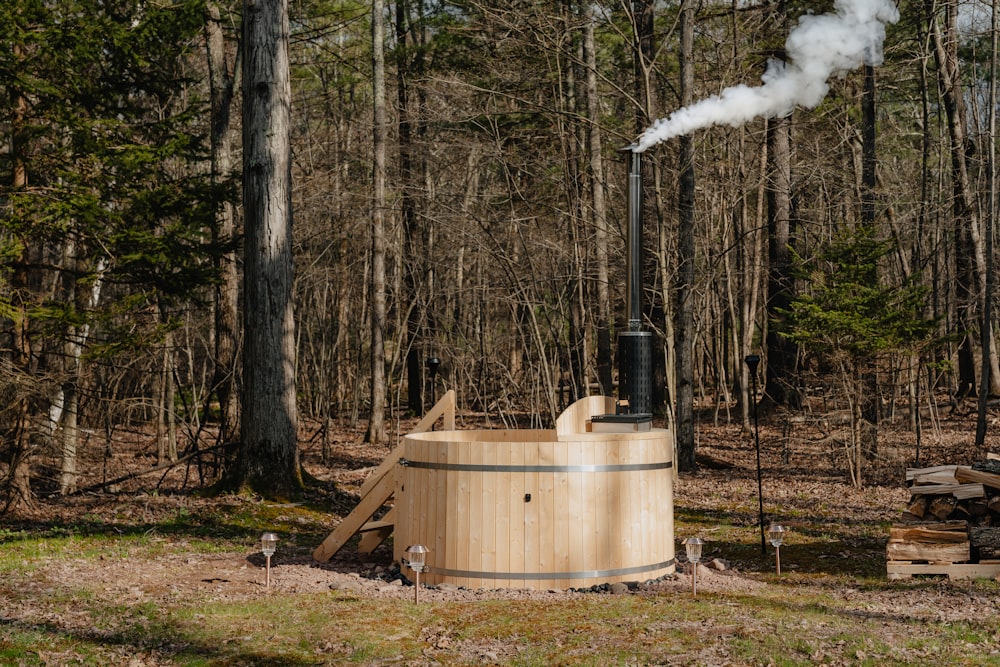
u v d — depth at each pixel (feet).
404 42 86.89
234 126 79.00
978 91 97.25
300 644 20.81
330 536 31.65
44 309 40.14
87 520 38.91
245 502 41.91
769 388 84.69
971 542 28.04
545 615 23.16
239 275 87.15
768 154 76.59
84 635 21.50
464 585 26.84
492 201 75.15
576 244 61.62
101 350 42.78
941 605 23.99
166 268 43.45
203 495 43.98
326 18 87.71
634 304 29.37
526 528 26.55
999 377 85.76
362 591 26.76
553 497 26.53
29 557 31.17
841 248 51.65
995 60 63.77
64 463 48.73
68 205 39.63
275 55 44.39
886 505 44.24
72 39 40.34
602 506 26.84
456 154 76.48
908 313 50.70
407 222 83.71
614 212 71.56
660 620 22.40
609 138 75.77
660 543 28.30
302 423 94.68
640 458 27.61
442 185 82.38
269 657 19.89
